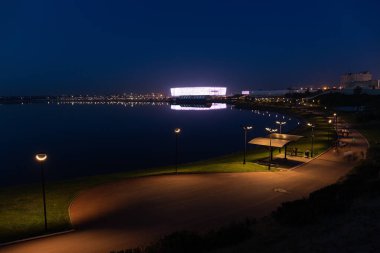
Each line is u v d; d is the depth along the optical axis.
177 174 36.59
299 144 58.34
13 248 18.36
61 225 22.23
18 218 23.80
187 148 79.62
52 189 31.61
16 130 125.19
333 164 41.25
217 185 31.56
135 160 66.06
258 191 29.45
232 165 41.31
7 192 31.02
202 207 25.11
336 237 14.39
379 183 22.72
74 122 157.00
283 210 19.31
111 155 72.38
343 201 19.58
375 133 68.94
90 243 18.61
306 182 32.72
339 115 123.94
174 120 157.00
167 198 27.59
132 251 15.47
